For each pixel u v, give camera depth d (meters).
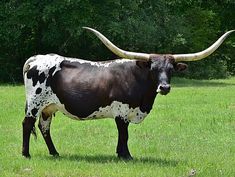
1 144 12.73
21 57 38.97
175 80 39.47
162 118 17.16
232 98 23.98
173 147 12.55
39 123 11.63
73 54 39.06
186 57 10.65
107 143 12.98
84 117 11.13
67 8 33.62
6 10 34.94
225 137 13.92
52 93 11.20
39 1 34.12
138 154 11.76
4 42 37.03
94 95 10.92
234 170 10.06
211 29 47.06
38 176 9.52
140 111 10.93
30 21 34.50
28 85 11.26
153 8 38.28
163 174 9.66
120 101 10.81
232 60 49.38
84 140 13.38
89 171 9.84
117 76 10.87
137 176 9.50
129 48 39.16
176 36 40.12
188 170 9.98
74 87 10.99
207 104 21.33
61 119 16.80
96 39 35.03
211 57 46.84
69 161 10.76
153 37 37.31
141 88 10.77
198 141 13.36
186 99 23.42
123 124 10.90
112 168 10.09
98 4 34.78
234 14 45.38
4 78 37.94
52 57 11.29
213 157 11.31
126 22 35.25
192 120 16.75
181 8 46.19
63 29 35.09
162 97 24.34
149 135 14.19
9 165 10.36
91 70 11.09
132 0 35.62
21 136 13.88
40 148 12.31
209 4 45.88
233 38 47.53
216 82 38.50
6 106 19.98
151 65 10.44
